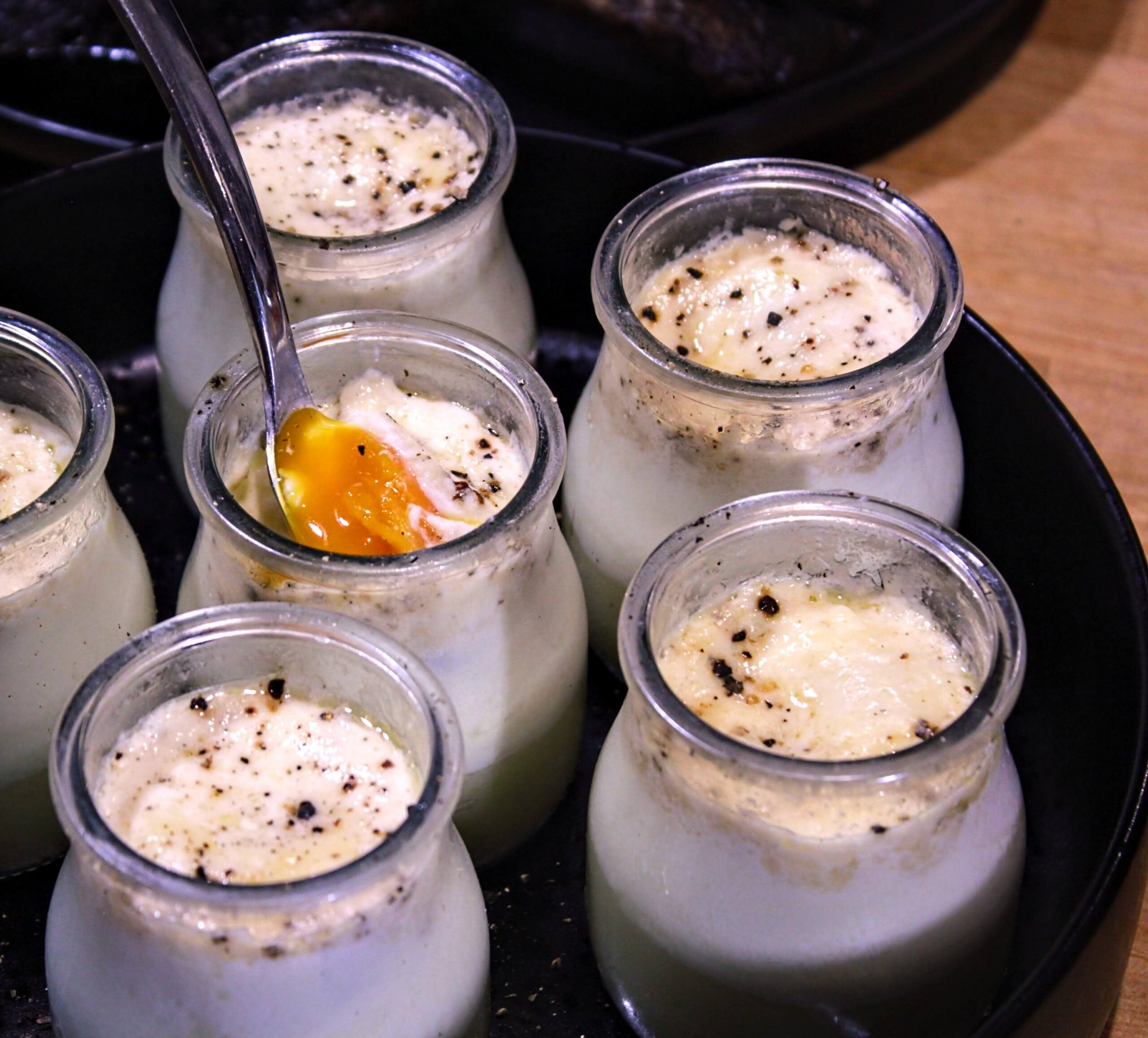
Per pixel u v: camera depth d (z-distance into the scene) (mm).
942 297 424
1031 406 443
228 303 446
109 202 486
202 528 401
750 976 361
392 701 364
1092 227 573
